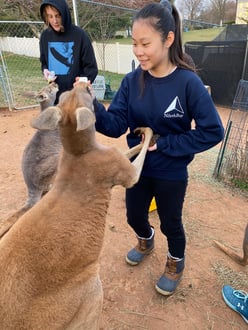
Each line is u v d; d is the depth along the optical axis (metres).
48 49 4.20
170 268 2.83
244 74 10.42
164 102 2.13
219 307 2.73
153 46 1.93
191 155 2.32
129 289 2.88
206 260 3.27
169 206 2.45
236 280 3.03
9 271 1.19
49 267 1.19
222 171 5.14
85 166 1.28
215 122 2.07
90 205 1.27
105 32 14.88
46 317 1.25
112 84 13.48
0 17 18.98
